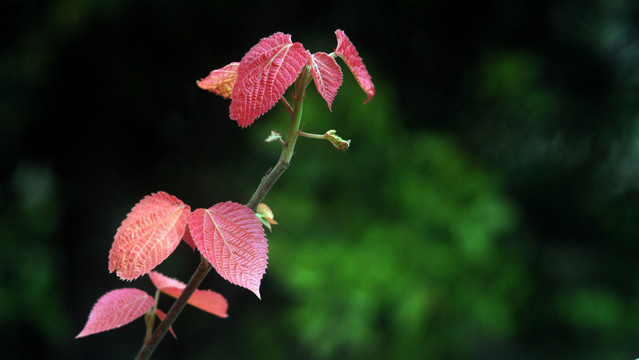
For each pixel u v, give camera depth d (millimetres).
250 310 3312
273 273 2803
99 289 3318
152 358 3408
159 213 673
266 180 681
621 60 3586
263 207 688
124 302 728
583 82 3562
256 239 669
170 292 740
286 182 2775
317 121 2688
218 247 667
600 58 3543
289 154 680
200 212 674
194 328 3371
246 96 665
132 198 3426
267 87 665
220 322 3348
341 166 2732
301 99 680
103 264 3316
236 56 3312
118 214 3369
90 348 3318
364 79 698
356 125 2719
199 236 668
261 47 668
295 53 670
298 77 680
